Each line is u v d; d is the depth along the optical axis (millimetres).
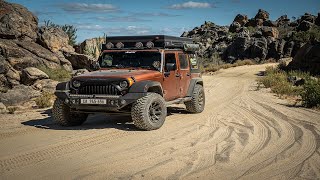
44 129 8016
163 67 8578
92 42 24812
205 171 4941
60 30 22656
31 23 21312
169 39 9070
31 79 14773
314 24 57656
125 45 9164
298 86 18016
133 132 7512
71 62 21203
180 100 9328
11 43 19188
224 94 15703
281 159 5512
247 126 8102
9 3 21812
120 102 7375
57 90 7996
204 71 35875
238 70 35406
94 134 7375
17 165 5277
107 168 5094
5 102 12008
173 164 5258
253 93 15992
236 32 73188
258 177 4719
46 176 4781
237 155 5730
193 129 7805
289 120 8797
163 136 7117
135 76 7691
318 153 5809
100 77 7621
